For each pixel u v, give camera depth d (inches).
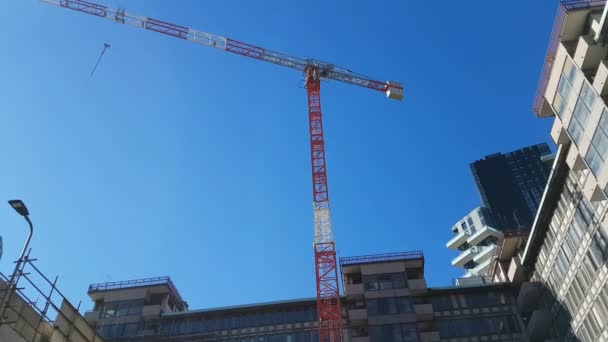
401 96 4234.7
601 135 1911.9
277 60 4227.4
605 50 1958.7
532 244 2736.2
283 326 2881.4
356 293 2903.5
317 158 3754.9
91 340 1350.9
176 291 3198.8
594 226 2212.1
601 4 2069.4
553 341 2564.0
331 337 2792.8
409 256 3038.9
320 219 3444.9
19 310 1106.1
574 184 2336.4
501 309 2854.3
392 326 2758.4
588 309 2305.6
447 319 2832.2
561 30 2112.5
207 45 4261.8
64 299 1259.8
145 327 2881.4
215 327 2903.5
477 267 5816.9
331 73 4215.1
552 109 2256.4
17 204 1130.0
